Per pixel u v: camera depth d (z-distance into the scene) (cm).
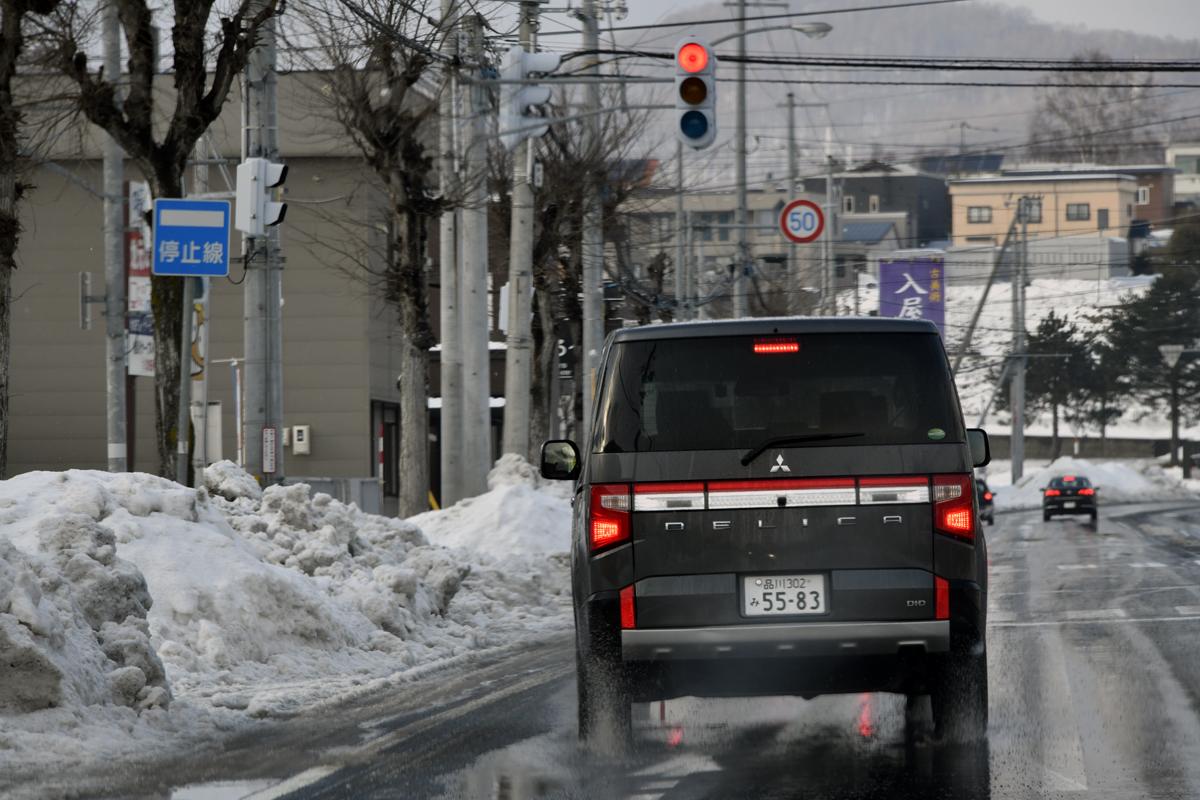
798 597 1841
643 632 1838
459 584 3712
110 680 2145
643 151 9662
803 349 1875
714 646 1831
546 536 5481
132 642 2227
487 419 6531
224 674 2627
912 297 13312
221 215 3650
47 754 1911
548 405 9731
